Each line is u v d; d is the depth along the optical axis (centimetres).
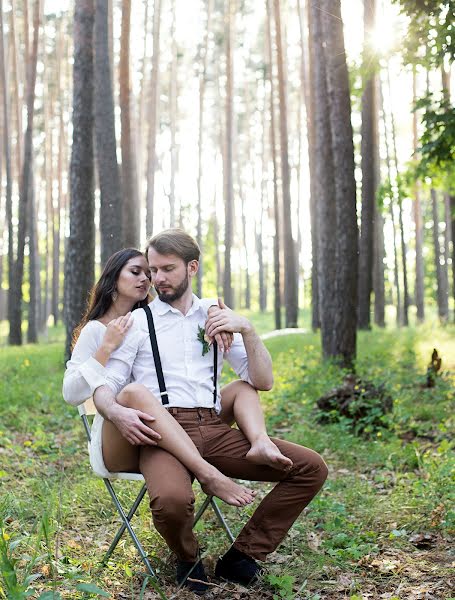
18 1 3195
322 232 1261
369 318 2016
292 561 405
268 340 1931
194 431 377
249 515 477
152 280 390
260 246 4588
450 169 1304
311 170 2336
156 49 2856
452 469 527
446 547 425
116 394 376
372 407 757
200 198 3466
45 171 3672
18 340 2139
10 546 330
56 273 3697
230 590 368
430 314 4147
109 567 387
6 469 579
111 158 1341
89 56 1163
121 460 376
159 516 346
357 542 435
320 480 380
